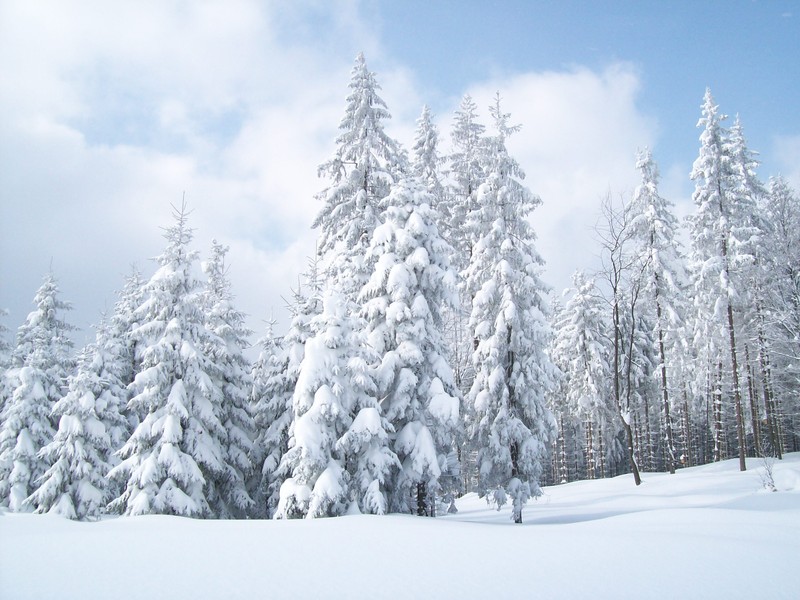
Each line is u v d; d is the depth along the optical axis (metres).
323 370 18.09
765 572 7.90
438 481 19.88
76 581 7.05
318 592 6.62
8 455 25.16
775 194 29.47
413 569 7.93
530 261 21.91
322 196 24.64
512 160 22.56
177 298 21.48
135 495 18.88
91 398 22.38
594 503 25.98
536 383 20.98
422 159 29.14
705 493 24.05
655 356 42.09
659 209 32.75
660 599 6.55
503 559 8.70
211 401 21.64
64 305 32.22
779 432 41.50
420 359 18.91
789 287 25.92
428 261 19.70
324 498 16.44
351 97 25.23
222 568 7.88
